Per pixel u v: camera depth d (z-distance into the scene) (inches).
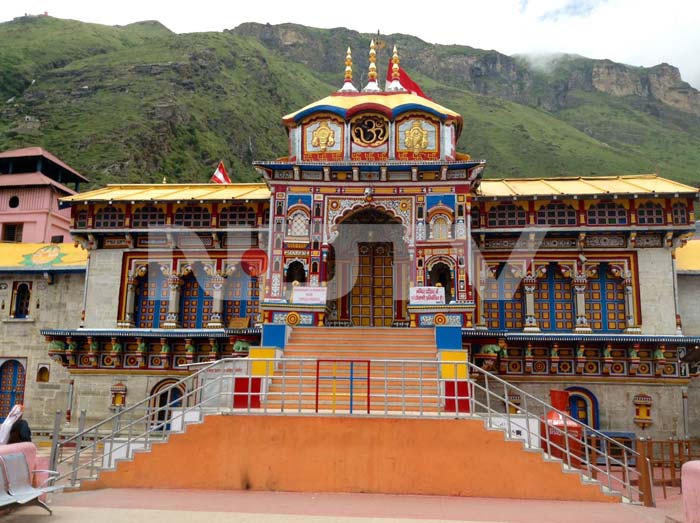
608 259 880.3
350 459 518.3
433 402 636.7
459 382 636.7
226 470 522.3
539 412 848.9
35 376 1005.2
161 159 3341.5
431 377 677.9
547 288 904.3
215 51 5044.3
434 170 817.5
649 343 826.2
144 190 1018.7
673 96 7765.8
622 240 880.9
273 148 4389.8
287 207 827.4
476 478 509.0
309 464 519.2
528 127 5428.2
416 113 840.3
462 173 817.5
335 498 486.0
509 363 868.0
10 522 386.6
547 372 858.1
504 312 900.0
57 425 512.4
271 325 746.2
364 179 828.6
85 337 906.7
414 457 516.4
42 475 434.6
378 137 839.1
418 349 736.3
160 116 3641.7
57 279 1030.4
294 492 511.8
